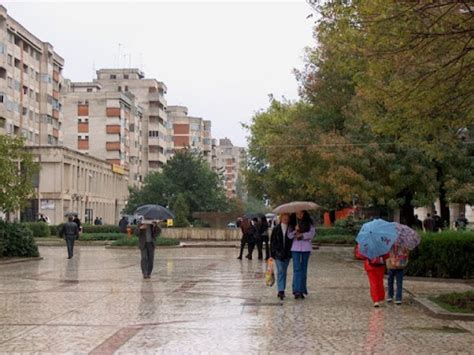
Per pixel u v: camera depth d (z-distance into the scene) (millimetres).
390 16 12812
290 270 24344
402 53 13664
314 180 31906
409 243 14188
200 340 9992
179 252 37719
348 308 13648
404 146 27891
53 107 86562
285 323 11633
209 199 76625
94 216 81250
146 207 21141
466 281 19453
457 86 14188
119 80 116688
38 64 83000
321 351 9188
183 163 76875
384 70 14336
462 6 12727
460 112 15297
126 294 16141
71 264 27438
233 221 60156
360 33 14078
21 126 77625
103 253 36375
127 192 98625
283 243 15156
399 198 30484
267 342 9844
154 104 115875
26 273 22734
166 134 125062
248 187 67125
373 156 28453
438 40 13219
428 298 14578
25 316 12406
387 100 15070
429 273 20453
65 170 71562
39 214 64500
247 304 14250
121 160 97688
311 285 18484
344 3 13977
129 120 103812
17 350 9211
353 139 29422
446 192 29859
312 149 29750
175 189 75312
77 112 96562
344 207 55062
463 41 13375
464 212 51781
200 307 13727
